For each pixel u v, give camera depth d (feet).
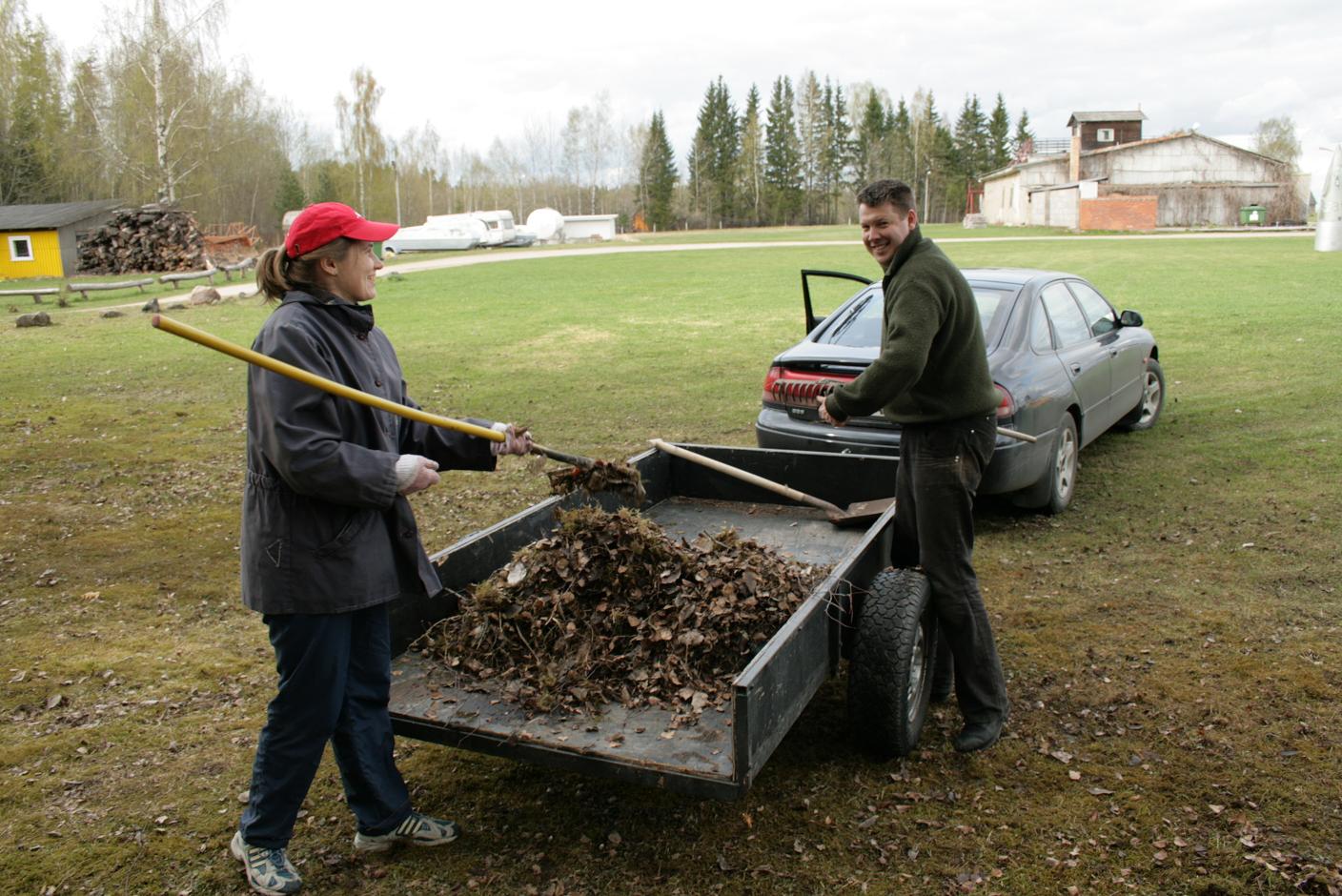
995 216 248.32
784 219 335.67
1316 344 40.65
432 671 11.76
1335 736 12.66
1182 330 46.14
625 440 29.81
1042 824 11.16
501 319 60.80
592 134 369.09
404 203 304.91
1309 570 17.90
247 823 10.24
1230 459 25.08
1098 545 19.85
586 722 10.69
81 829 11.42
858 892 10.12
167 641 16.74
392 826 10.79
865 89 365.40
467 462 11.39
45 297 88.02
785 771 12.36
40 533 22.38
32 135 191.31
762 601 12.41
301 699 9.76
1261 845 10.65
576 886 10.29
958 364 12.05
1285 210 186.60
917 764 12.47
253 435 9.39
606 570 12.51
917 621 11.88
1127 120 241.96
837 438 20.92
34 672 15.44
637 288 81.00
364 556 9.67
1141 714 13.43
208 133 169.68
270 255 9.80
